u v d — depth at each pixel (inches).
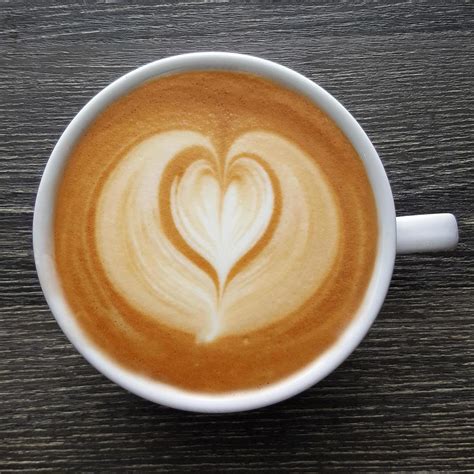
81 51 11.4
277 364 10.0
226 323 10.1
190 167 10.2
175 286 10.1
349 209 10.2
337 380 11.1
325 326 10.1
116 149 10.2
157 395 9.9
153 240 10.1
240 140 10.2
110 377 10.0
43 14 11.4
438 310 11.1
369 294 10.1
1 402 11.0
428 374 11.1
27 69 11.3
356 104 11.4
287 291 10.1
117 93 10.1
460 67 11.4
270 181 10.2
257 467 10.9
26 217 11.1
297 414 11.0
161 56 11.4
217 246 10.1
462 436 11.0
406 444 11.0
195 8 11.4
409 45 11.4
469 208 11.3
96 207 10.1
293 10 11.4
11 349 11.0
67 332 10.0
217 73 10.2
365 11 11.5
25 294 11.1
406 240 10.1
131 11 11.4
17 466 10.9
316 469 10.9
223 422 11.0
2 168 11.2
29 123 11.3
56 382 11.0
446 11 11.5
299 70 11.4
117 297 10.1
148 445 11.0
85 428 11.0
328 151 10.2
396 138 11.3
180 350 10.0
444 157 11.3
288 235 10.2
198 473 10.9
